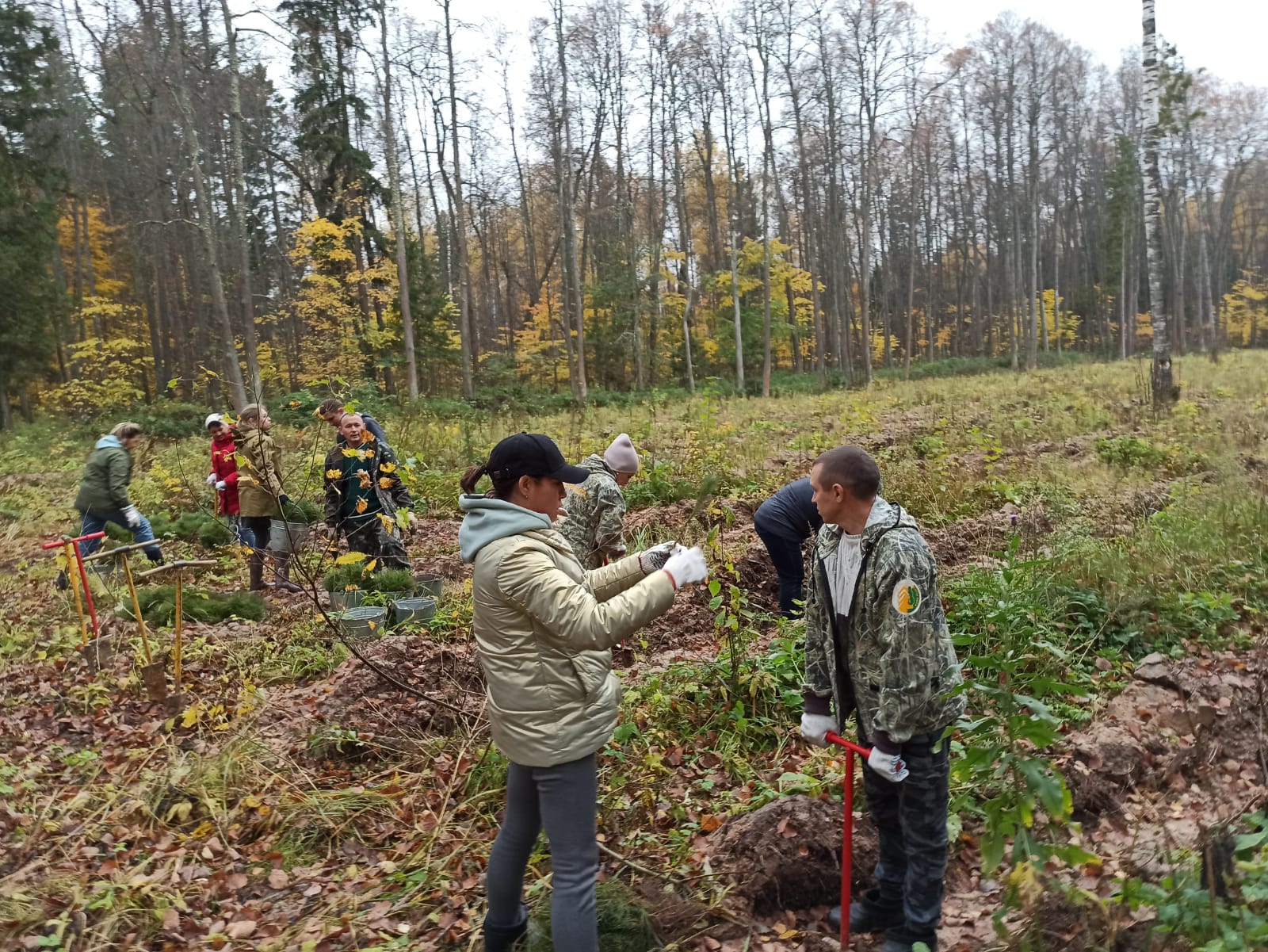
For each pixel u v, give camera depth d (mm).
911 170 46344
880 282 55406
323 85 29375
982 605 5148
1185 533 6598
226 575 7883
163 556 7809
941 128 49094
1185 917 2420
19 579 8367
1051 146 51844
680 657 5246
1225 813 3500
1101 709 4453
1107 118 58312
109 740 4621
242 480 6613
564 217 32250
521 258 52781
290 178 34719
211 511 9609
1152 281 15945
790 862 3230
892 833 2924
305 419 19344
